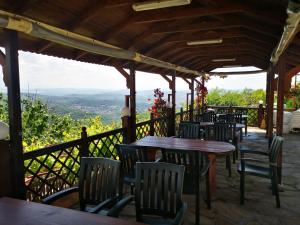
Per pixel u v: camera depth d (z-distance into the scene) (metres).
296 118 9.27
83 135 3.96
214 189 3.96
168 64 7.04
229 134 5.37
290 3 1.86
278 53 4.45
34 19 3.05
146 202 2.26
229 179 4.56
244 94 15.73
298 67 8.56
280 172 4.27
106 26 4.05
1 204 1.94
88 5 3.32
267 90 9.19
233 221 3.12
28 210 1.84
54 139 7.44
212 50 6.82
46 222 1.66
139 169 2.27
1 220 1.69
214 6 3.46
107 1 3.23
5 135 2.66
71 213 1.79
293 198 3.75
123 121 5.31
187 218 3.19
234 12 3.67
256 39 4.92
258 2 3.09
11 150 2.75
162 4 3.08
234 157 5.58
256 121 11.02
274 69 7.02
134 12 3.91
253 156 6.22
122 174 3.29
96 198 2.41
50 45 3.99
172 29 4.50
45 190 3.61
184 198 3.79
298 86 10.95
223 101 15.59
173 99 8.02
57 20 3.39
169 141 4.34
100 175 2.42
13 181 2.77
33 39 3.74
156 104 7.93
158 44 5.47
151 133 6.58
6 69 2.71
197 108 10.88
